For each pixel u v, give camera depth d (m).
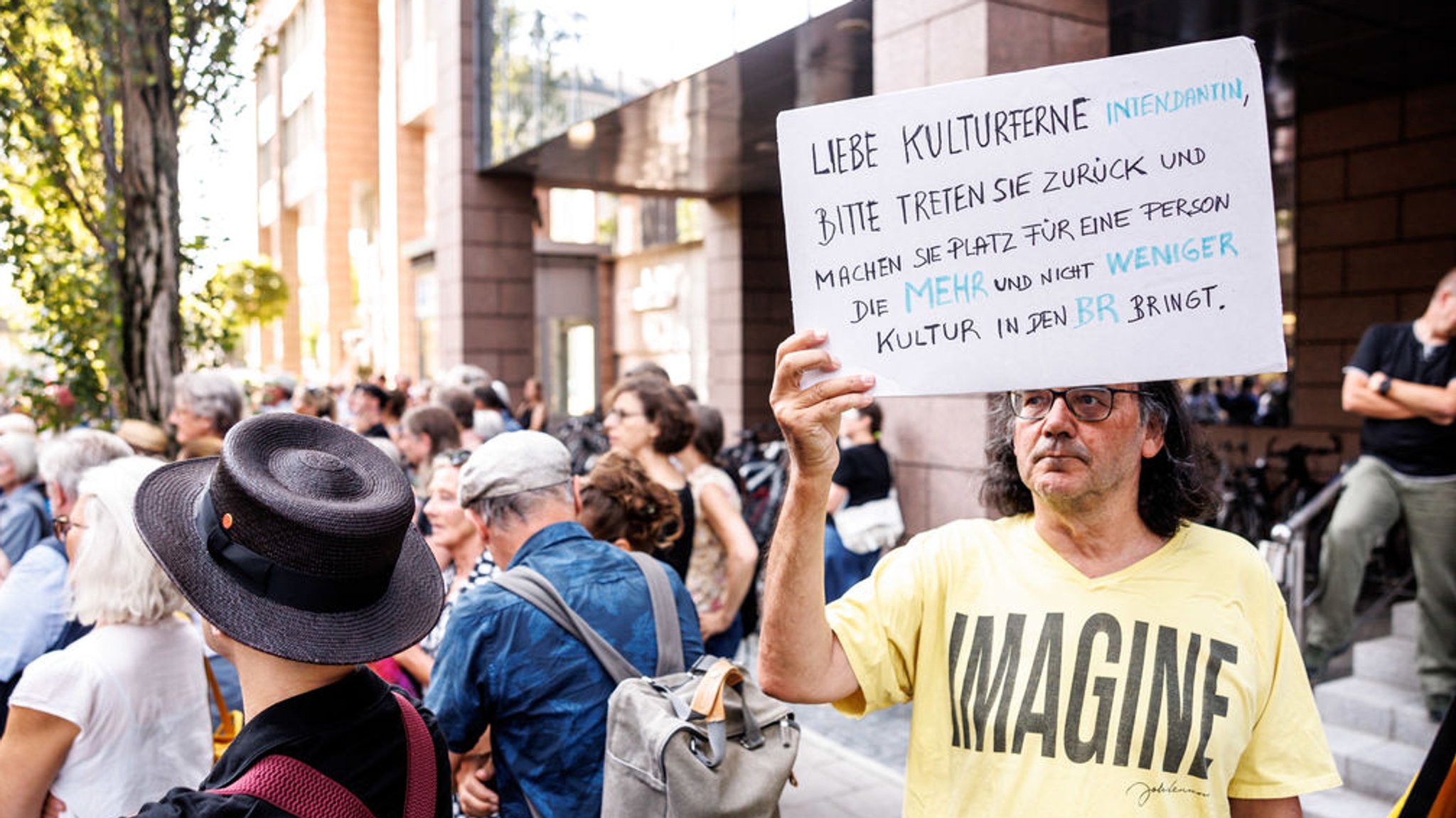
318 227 41.25
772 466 7.79
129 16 5.35
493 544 2.42
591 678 2.15
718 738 1.81
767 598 1.57
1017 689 1.54
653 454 3.73
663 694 1.95
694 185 14.27
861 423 5.32
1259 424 9.30
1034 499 1.67
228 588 1.32
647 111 9.81
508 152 12.36
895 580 1.70
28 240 5.84
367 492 1.42
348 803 1.31
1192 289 1.42
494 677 2.12
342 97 39.97
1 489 4.06
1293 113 8.84
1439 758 1.94
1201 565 1.58
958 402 5.23
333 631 1.33
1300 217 8.84
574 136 11.00
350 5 39.97
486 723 2.19
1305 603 4.20
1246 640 1.53
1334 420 8.59
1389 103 8.16
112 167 5.65
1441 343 3.69
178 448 5.25
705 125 10.41
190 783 2.12
